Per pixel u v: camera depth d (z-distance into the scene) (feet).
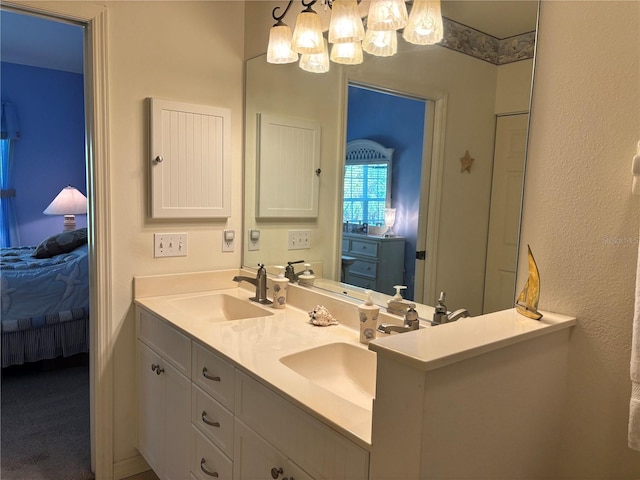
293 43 5.74
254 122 7.79
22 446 8.00
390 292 5.61
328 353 5.13
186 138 7.32
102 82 6.60
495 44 4.56
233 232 8.10
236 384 4.63
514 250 4.50
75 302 10.91
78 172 17.44
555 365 4.03
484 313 4.70
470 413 3.26
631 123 3.76
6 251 13.38
